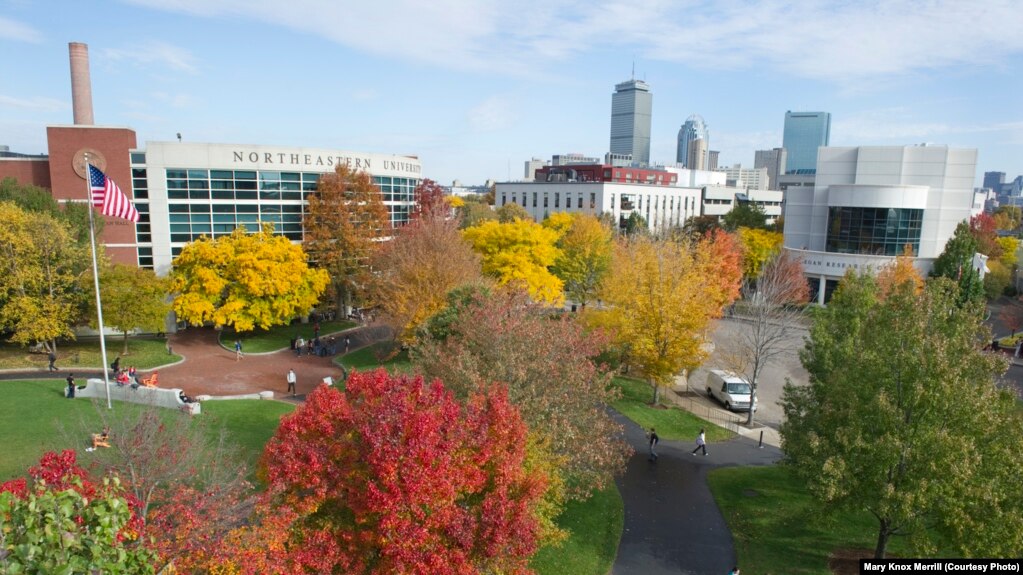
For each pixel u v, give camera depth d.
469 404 15.10
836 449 17.38
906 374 16.52
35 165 46.16
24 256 34.38
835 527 21.39
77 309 37.22
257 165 49.31
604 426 21.33
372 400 14.40
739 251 56.94
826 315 26.53
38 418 25.59
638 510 22.31
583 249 58.88
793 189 68.31
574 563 18.59
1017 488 15.38
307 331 48.81
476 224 71.25
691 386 38.78
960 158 62.31
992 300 66.06
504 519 12.84
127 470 13.78
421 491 11.97
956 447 15.25
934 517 17.83
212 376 36.16
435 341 28.53
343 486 12.76
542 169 120.38
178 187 46.88
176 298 42.34
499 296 26.56
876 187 58.97
